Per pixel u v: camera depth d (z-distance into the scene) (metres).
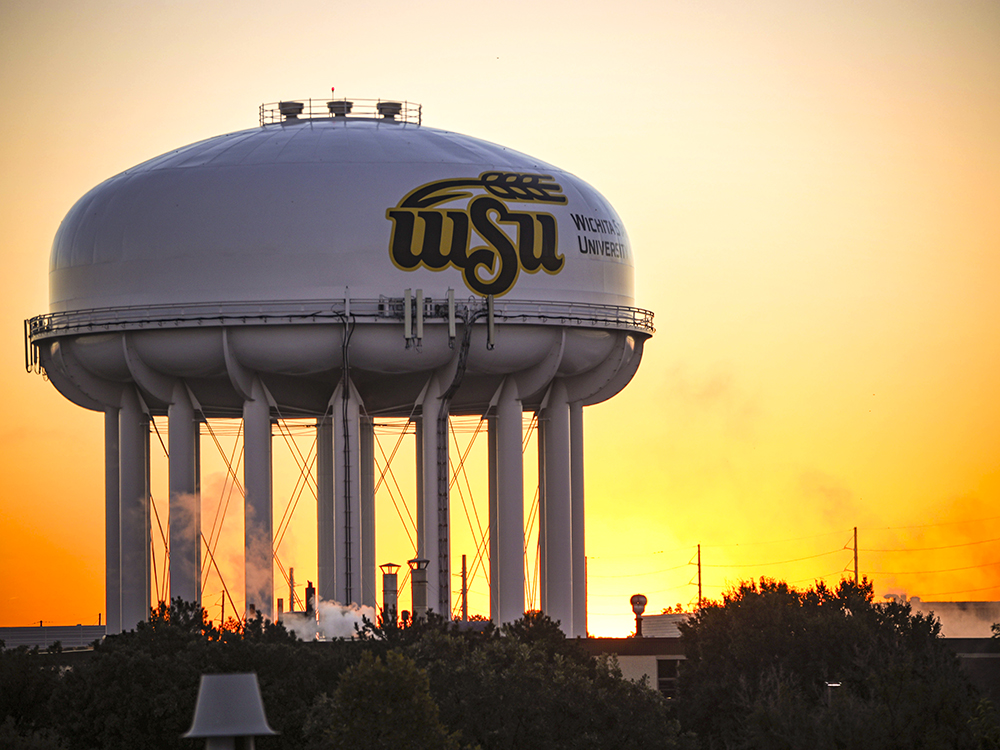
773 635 53.94
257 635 52.47
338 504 60.34
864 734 40.53
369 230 58.66
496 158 61.69
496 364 60.41
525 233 59.94
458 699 43.84
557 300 60.34
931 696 41.31
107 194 61.59
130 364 60.09
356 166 59.75
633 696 45.31
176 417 62.09
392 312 58.44
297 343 58.62
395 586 61.03
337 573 60.44
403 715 38.91
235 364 59.28
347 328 58.09
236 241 58.62
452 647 48.75
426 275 58.84
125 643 50.50
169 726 46.81
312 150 60.69
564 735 44.28
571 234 60.97
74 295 60.97
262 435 60.81
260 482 60.78
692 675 55.34
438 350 59.31
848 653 52.25
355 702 39.06
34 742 43.22
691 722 53.09
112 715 47.03
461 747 41.53
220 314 58.44
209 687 25.66
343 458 60.09
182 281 58.97
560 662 46.34
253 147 61.47
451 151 61.34
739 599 58.50
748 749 42.72
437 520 61.62
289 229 58.56
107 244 60.12
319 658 49.44
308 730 41.62
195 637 50.66
